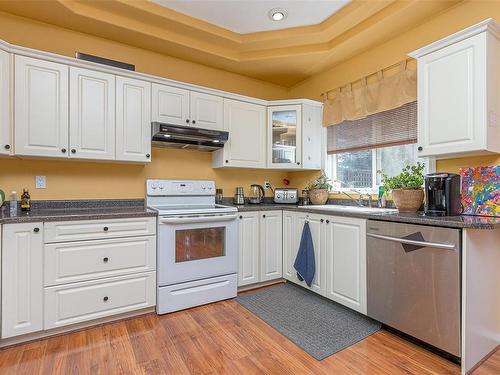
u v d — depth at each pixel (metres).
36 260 1.93
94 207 2.66
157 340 1.96
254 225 2.95
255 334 2.05
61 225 2.01
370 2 2.34
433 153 2.04
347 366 1.68
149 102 2.66
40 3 2.22
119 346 1.88
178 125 2.64
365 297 2.20
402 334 2.03
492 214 1.96
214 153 3.31
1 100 2.02
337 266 2.45
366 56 2.97
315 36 2.87
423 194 2.27
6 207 2.31
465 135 1.86
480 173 2.05
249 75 3.62
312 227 2.73
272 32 2.92
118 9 2.44
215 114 3.04
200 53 3.04
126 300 2.25
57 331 2.03
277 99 3.93
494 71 1.83
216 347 1.88
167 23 2.64
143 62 2.95
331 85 3.38
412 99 2.53
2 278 1.82
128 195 2.85
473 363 1.67
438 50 2.02
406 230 1.90
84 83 2.36
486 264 1.78
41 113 2.19
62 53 2.55
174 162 3.12
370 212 2.31
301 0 2.42
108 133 2.46
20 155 2.14
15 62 2.09
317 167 3.46
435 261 1.74
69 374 1.59
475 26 1.79
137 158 2.60
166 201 2.94
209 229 2.64
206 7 2.53
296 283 2.92
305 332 2.08
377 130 2.94
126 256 2.25
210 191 3.20
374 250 2.12
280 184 3.92
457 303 1.64
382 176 2.88
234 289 2.76
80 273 2.08
